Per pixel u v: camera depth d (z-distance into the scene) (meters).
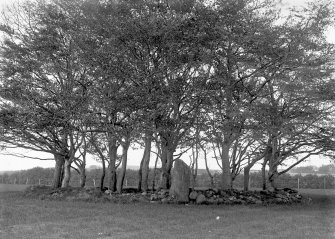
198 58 18.73
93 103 19.31
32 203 18.20
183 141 20.45
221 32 18.23
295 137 22.53
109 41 18.52
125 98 18.72
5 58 22.39
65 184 23.59
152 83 18.47
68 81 21.02
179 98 19.09
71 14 20.77
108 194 20.39
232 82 19.98
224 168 21.89
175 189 19.22
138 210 15.75
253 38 18.77
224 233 11.28
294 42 19.59
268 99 21.23
